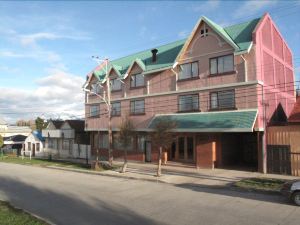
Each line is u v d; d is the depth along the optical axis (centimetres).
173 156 3059
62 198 1612
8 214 1198
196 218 1177
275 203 1397
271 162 2303
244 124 2314
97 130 3931
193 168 2662
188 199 1523
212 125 2498
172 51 3247
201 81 2753
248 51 2414
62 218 1221
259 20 2605
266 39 2619
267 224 1078
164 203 1441
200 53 2770
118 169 2767
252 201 1450
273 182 1862
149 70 3178
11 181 2300
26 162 3928
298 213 1213
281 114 2819
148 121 3225
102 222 1152
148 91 3241
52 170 3041
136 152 3362
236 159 2883
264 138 2341
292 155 2208
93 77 4056
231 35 2678
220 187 1853
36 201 1558
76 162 3619
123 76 3500
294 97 3219
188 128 2623
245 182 1897
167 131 2353
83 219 1199
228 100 2567
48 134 4847
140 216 1221
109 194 1689
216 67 2659
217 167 2642
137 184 2041
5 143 6338
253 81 2414
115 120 3650
